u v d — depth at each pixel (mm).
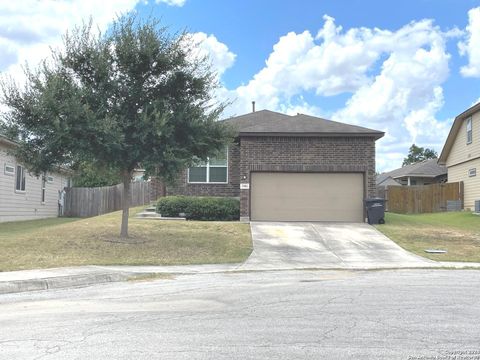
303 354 5359
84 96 13875
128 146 14078
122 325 6688
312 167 21469
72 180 34125
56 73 14000
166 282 10695
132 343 5793
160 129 13711
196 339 5961
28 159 14273
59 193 30797
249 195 21391
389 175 52562
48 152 14055
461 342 5828
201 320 6977
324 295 8953
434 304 8094
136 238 15859
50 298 8812
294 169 21453
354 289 9633
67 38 14367
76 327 6578
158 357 5262
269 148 21594
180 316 7250
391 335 6133
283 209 21531
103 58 14102
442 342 5824
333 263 13750
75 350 5520
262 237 17344
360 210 21531
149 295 9070
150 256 13914
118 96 14602
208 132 15000
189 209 21031
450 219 26750
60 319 7066
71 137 13500
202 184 23812
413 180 47281
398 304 8086
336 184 21625
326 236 17891
